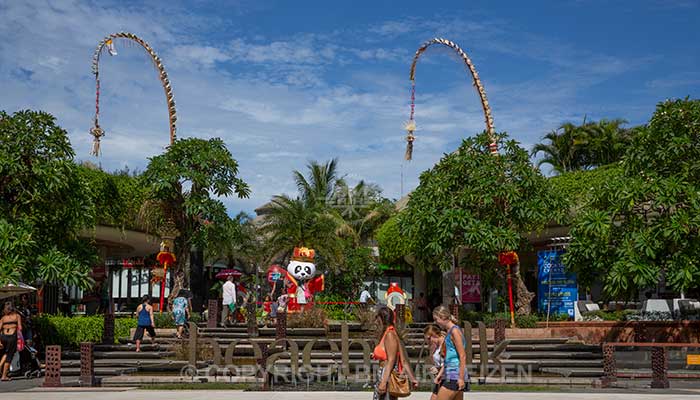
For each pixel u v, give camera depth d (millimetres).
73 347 20734
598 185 20953
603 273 19797
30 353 16469
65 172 19016
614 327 21156
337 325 22312
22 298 20516
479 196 22344
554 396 12734
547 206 22547
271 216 34469
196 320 23125
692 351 17000
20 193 18797
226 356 15828
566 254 19688
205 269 43062
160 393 13328
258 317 27000
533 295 23672
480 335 15789
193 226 24016
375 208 40062
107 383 14992
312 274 25125
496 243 21766
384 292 37625
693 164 18531
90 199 20422
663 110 19000
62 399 12180
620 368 17406
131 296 39375
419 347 17703
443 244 22797
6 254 17188
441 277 35938
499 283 24562
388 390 8070
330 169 43656
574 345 18953
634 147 19531
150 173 23156
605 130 44625
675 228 17484
